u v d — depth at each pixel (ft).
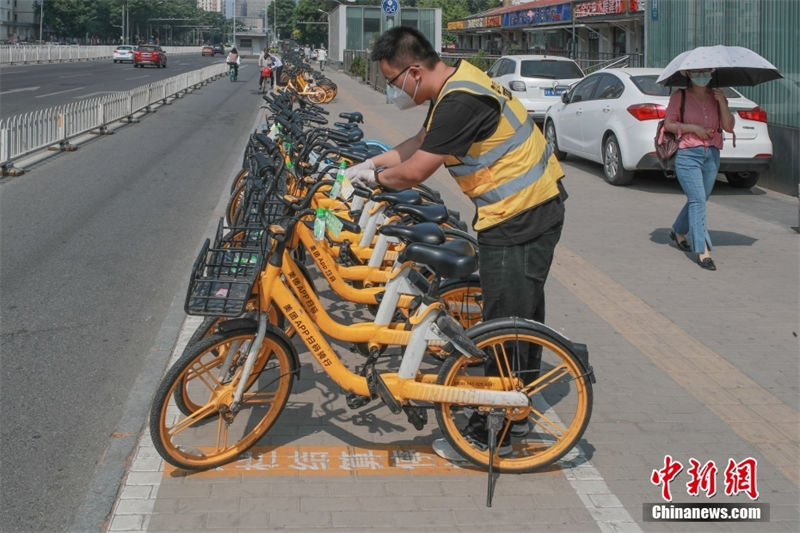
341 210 20.75
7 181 39.01
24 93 85.81
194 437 14.17
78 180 39.86
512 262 13.07
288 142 24.95
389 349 17.79
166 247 27.78
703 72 25.46
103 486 12.64
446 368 13.06
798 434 14.67
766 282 23.70
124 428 14.61
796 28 36.83
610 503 12.44
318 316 14.34
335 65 163.32
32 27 374.43
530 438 14.33
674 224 27.43
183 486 12.69
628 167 37.58
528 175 12.86
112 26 418.92
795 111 37.14
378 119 65.72
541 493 12.71
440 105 12.42
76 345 18.97
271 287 13.37
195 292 13.07
